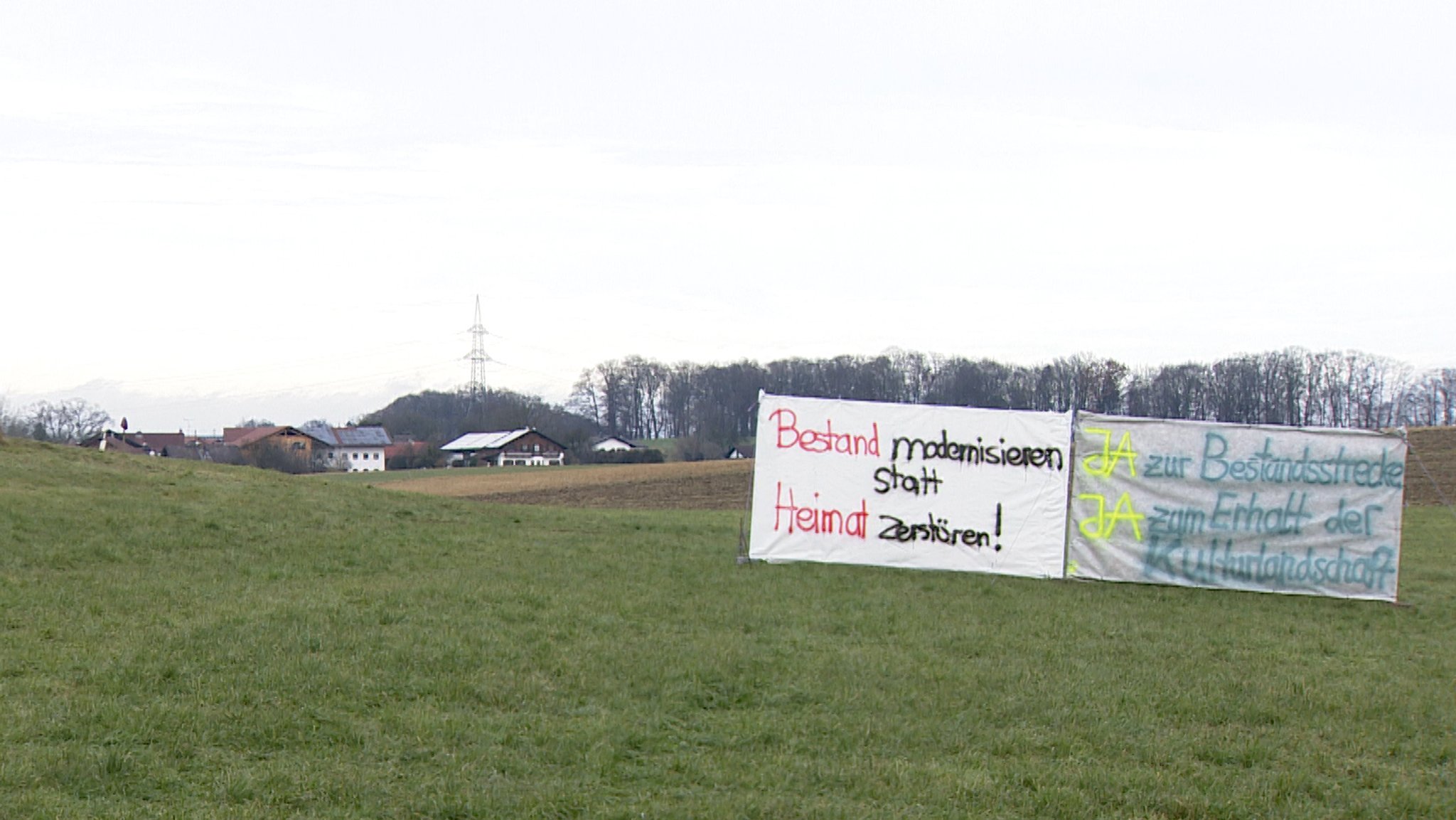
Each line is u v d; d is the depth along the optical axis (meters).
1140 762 9.36
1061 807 8.15
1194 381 92.31
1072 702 10.89
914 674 11.74
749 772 8.67
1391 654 14.03
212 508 22.12
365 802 7.68
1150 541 18.77
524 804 7.72
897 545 19.03
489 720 9.58
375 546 19.91
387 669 10.97
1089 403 91.75
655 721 9.80
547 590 16.05
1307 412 92.69
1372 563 18.38
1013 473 19.02
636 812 7.68
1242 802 8.44
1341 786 8.97
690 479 69.12
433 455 106.06
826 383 102.69
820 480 19.25
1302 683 11.95
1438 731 10.52
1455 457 67.38
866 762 8.96
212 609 13.56
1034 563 18.91
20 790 7.48
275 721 9.20
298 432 114.38
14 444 26.30
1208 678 12.02
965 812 8.00
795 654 12.53
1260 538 18.58
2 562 15.89
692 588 16.73
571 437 113.88
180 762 8.34
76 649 11.29
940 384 96.50
